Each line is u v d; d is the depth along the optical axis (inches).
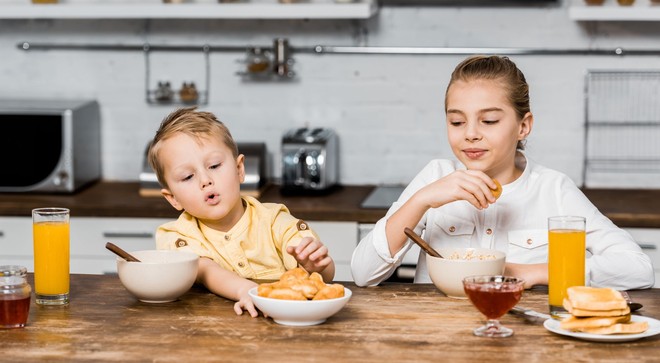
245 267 78.4
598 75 148.9
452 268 68.9
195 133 74.9
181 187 75.3
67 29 157.3
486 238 82.0
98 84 157.8
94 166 155.3
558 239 63.8
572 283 63.5
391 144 154.2
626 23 148.1
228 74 155.3
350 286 76.2
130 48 156.5
